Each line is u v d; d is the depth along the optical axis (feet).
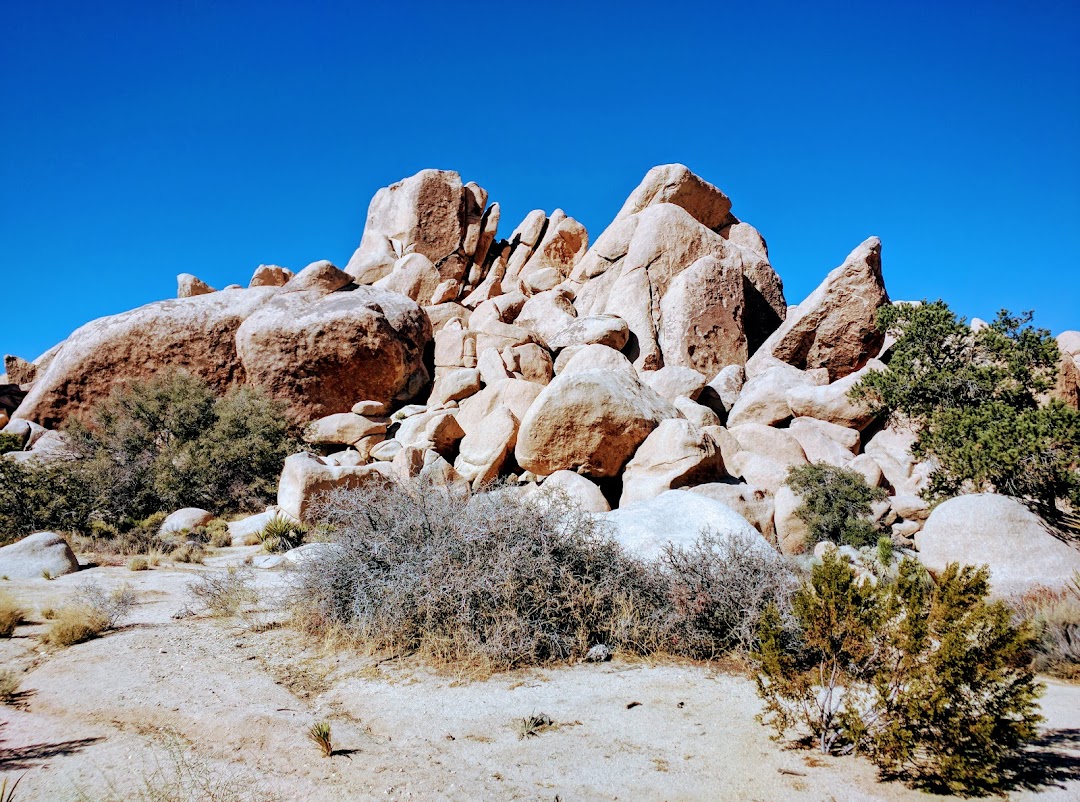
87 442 68.59
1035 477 44.16
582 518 23.86
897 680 13.07
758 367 87.10
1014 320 63.77
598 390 57.31
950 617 12.69
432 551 22.25
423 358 96.22
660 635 21.20
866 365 78.79
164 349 85.10
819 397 71.15
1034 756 13.26
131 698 16.44
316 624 22.90
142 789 11.66
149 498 61.52
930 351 66.44
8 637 22.15
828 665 16.34
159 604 27.89
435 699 16.74
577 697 16.93
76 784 11.85
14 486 51.60
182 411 72.13
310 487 50.90
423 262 111.96
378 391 86.63
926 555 29.19
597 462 57.57
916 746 12.68
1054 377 60.59
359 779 12.27
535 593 20.88
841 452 66.28
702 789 11.90
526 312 102.22
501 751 13.61
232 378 86.02
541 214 128.88
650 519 30.32
